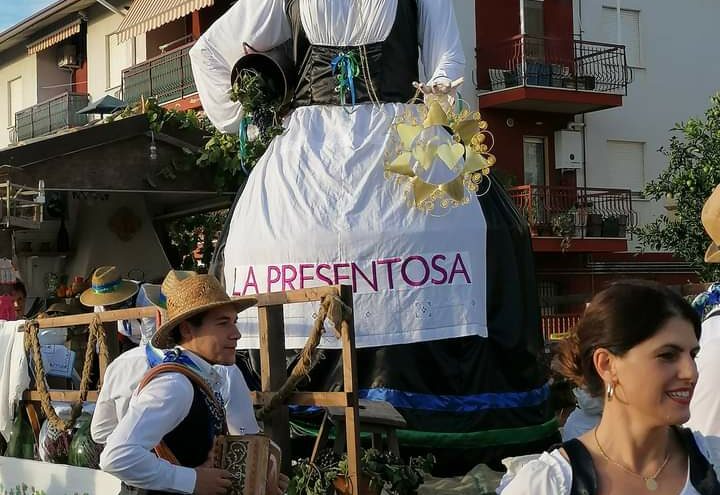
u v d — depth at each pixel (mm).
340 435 5945
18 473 6199
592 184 25484
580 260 24703
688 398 2639
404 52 8242
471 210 7570
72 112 28734
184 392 4008
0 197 8906
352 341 5293
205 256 14273
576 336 2816
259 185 7836
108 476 5332
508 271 7703
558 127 24984
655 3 26859
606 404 2736
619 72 25234
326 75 8195
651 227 19406
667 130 26859
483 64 23688
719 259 4496
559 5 24938
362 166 7582
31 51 31109
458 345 7312
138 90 27094
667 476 2680
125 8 27703
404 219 7340
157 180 9977
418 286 7242
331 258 7285
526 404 7539
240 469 4066
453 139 7395
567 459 2703
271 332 5680
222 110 8945
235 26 8719
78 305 10812
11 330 7328
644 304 2670
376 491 5496
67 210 13172
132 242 12953
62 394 6848
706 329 3385
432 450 7105
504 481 3238
